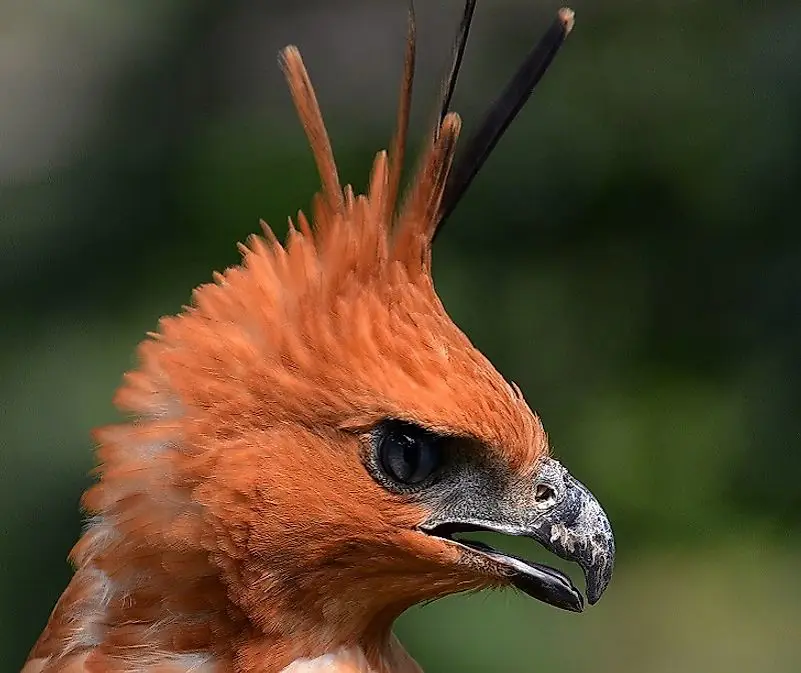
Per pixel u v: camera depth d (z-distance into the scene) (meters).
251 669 7.73
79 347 16.75
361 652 8.10
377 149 19.19
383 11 21.95
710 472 15.98
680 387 16.09
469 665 14.17
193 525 7.52
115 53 20.81
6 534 14.57
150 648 7.74
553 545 8.19
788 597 15.42
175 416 7.60
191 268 17.70
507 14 18.33
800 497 15.76
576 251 16.59
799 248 15.38
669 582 15.59
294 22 21.48
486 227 16.81
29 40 22.72
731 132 15.80
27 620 13.92
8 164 21.02
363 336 7.57
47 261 17.92
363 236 7.92
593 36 16.91
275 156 19.12
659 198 16.27
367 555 7.73
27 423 15.81
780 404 15.62
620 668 14.52
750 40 15.94
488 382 7.90
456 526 7.96
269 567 7.59
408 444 7.63
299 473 7.50
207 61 20.31
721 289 15.90
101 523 7.84
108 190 18.81
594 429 16.19
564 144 16.73
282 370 7.54
